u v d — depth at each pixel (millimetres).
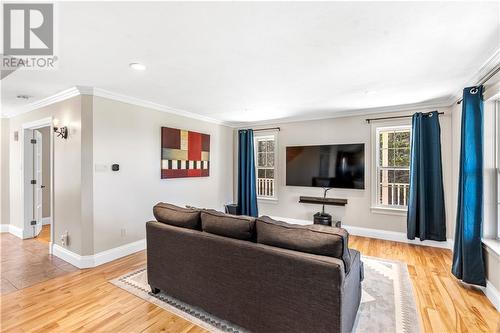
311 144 4836
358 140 4387
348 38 1865
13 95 3318
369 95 3371
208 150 5008
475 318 2053
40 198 4625
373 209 4258
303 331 1597
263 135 5418
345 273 1591
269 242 1791
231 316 1897
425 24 1673
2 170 4570
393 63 2320
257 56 2176
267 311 1730
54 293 2453
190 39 1876
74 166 3162
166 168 4066
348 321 1652
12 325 1968
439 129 3684
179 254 2186
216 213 2121
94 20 1613
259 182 5629
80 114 3068
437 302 2289
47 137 5348
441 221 3686
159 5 1459
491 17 1588
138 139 3674
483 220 2486
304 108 4152
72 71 2508
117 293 2453
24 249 3732
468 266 2504
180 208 2432
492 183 2469
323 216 4320
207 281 2018
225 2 1435
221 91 3201
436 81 2801
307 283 1569
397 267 3039
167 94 3361
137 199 3656
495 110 2455
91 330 1909
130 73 2568
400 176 4160
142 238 3723
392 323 1983
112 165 3328
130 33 1781
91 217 3111
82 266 3057
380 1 1438
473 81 2688
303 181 4801
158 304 2262
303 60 2258
